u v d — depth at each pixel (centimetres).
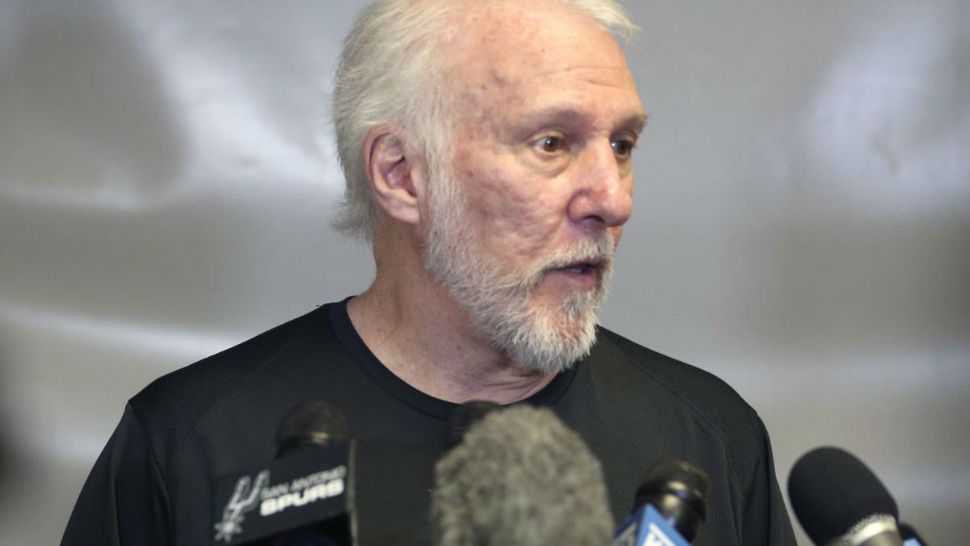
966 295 321
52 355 308
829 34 318
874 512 148
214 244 312
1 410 306
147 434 218
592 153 194
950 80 319
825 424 320
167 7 308
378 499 200
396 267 211
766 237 319
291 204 313
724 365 319
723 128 318
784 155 319
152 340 310
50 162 306
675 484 143
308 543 144
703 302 319
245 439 211
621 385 223
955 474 321
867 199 320
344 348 215
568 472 107
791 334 320
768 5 318
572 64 194
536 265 195
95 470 224
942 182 320
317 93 313
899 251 321
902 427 321
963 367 321
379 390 209
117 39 307
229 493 149
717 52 317
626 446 215
